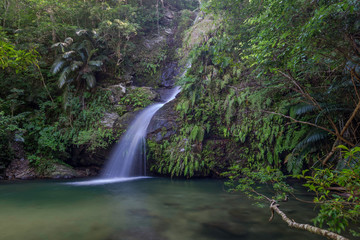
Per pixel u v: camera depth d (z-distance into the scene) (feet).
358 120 17.87
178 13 67.82
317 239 9.27
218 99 31.96
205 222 11.64
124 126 34.76
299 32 12.43
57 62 36.24
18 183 25.71
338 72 17.95
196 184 24.40
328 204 7.66
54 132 33.60
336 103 18.45
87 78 37.91
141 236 9.80
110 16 44.37
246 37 27.76
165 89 48.75
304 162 24.14
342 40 12.38
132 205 15.24
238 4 27.68
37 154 32.42
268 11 14.69
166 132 31.45
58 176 30.22
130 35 49.24
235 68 30.96
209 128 30.60
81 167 34.96
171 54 54.95
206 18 42.75
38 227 10.85
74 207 14.78
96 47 44.62
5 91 36.11
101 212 13.57
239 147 29.50
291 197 16.94
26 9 38.65
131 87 44.16
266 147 26.68
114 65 47.67
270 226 10.98
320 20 10.09
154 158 30.48
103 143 32.32
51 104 36.96
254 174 17.07
